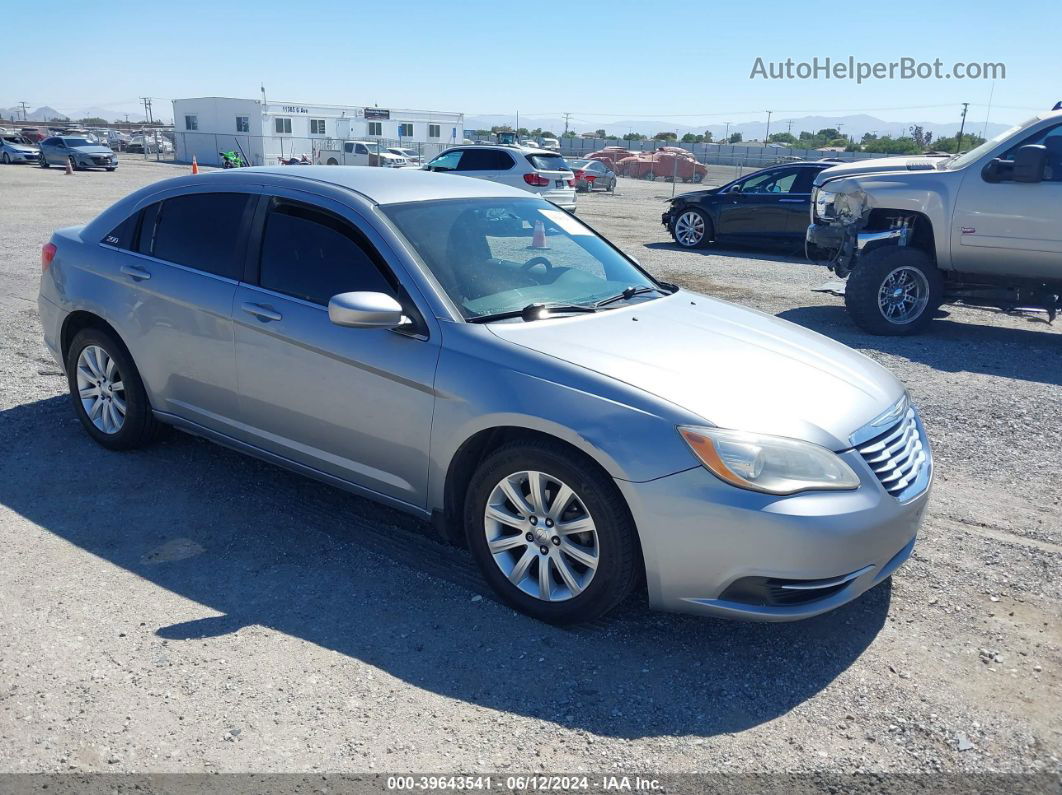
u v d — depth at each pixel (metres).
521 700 3.00
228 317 4.18
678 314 4.13
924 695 3.10
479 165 20.69
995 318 9.93
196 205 4.54
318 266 4.01
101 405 4.98
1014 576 3.95
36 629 3.28
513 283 3.99
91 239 4.94
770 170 15.43
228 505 4.41
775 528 3.02
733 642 3.40
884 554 3.29
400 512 4.44
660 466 3.11
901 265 8.51
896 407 3.67
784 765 2.73
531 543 3.45
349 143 45.12
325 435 3.96
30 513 4.24
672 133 81.75
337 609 3.52
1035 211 7.89
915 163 9.34
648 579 3.22
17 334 7.64
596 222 20.53
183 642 3.25
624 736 2.84
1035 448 5.57
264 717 2.86
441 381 3.52
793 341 4.02
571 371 3.35
